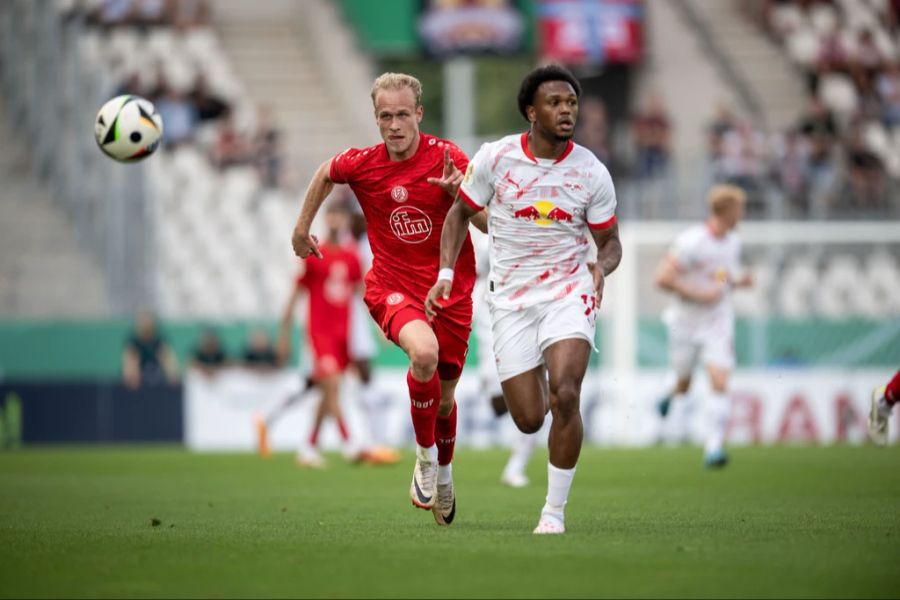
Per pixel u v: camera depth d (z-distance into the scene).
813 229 70.88
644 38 93.94
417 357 24.22
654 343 68.94
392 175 25.50
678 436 65.31
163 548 22.44
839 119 89.50
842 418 65.69
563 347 23.56
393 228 25.77
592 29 87.19
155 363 65.75
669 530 24.88
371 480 42.59
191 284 77.00
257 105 91.00
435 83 109.56
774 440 65.31
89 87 78.31
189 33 89.31
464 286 25.94
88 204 74.56
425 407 24.94
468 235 25.95
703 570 19.33
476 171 24.23
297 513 30.34
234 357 67.31
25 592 18.16
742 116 92.88
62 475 45.75
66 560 20.97
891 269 72.75
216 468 49.25
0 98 84.75
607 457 52.69
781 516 28.28
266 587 18.28
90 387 65.38
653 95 85.81
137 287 69.81
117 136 30.30
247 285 77.62
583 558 20.55
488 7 85.50
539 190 23.98
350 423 64.31
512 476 40.19
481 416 64.31
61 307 72.25
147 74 86.62
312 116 91.31
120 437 65.44
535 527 26.00
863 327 68.56
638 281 75.69
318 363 50.47
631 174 83.62
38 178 80.81
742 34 97.25
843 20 95.69
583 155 24.12
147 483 41.72
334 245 50.03
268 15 96.75
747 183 78.06
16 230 76.50
